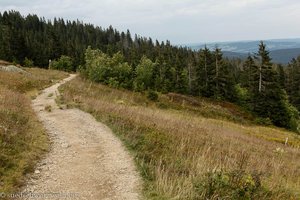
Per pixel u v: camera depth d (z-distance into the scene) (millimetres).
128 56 100688
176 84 66500
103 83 55375
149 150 10969
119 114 16828
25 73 43188
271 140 30656
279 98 54875
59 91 29656
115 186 8148
